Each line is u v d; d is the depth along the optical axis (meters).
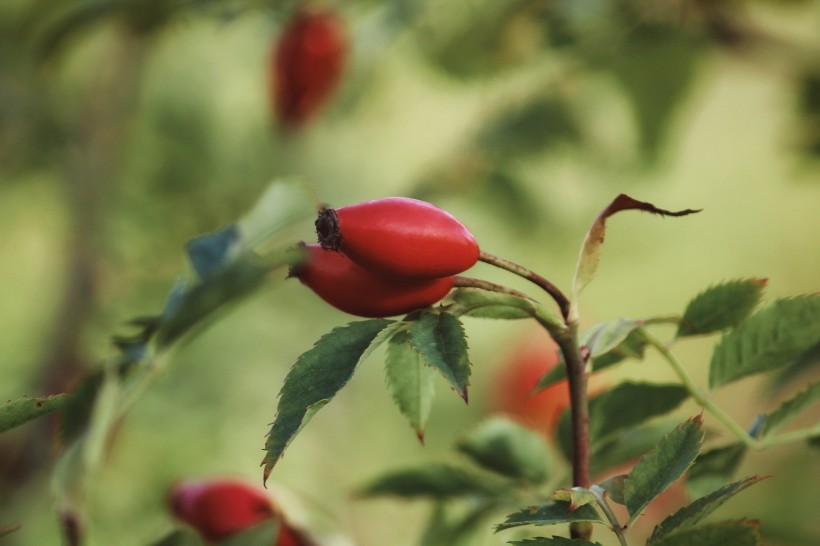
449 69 0.85
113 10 0.68
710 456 0.52
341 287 0.49
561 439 0.54
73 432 0.54
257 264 0.55
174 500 0.57
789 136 0.82
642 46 0.81
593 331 0.50
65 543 0.54
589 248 0.50
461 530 0.56
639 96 0.85
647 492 0.48
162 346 0.55
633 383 0.53
